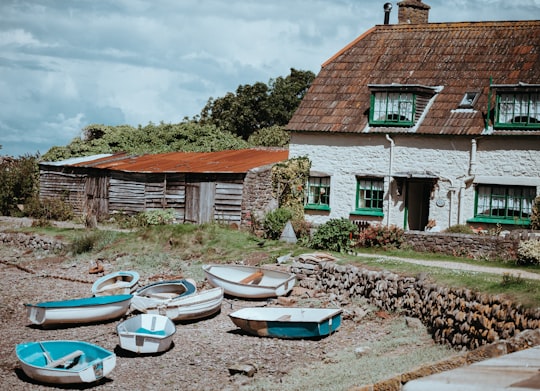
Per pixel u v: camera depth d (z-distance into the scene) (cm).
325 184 3309
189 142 4941
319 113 3341
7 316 2362
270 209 3316
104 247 3177
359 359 1788
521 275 2072
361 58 3503
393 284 2159
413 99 3127
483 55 3259
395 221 3153
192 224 3203
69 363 1758
